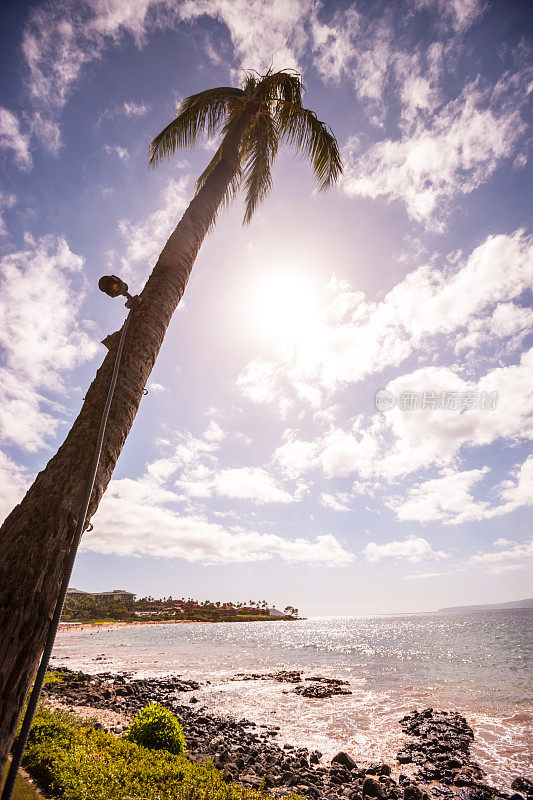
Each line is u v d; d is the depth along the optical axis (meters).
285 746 12.59
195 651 49.12
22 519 2.78
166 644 62.62
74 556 2.84
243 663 36.12
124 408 3.67
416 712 15.96
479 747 11.93
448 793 8.94
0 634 2.33
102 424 3.32
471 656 38.22
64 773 5.86
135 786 5.71
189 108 8.38
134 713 15.62
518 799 8.52
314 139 8.37
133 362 3.96
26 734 2.36
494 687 21.42
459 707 17.16
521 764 10.52
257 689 22.81
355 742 12.98
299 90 8.82
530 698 18.17
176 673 29.62
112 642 67.81
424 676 26.55
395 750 12.07
